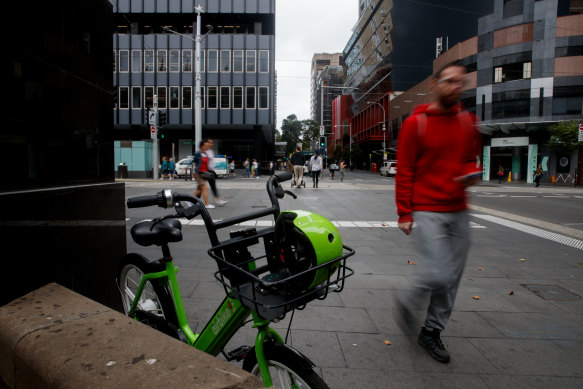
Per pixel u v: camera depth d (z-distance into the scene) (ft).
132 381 4.21
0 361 5.85
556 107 102.99
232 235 6.01
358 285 13.01
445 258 7.50
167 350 5.04
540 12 103.40
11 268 7.05
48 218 8.00
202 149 32.30
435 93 7.68
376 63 217.56
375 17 215.92
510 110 108.68
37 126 7.94
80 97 9.50
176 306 7.00
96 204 9.78
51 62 8.41
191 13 116.06
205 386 4.08
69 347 5.14
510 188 75.97
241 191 49.75
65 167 8.83
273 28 126.11
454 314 10.89
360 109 257.55
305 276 4.71
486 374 7.75
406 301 7.59
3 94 7.06
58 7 8.68
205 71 116.98
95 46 10.24
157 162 80.84
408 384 7.34
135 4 115.03
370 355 8.39
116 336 5.49
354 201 39.40
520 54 106.63
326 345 8.82
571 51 101.09
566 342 9.25
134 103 117.19
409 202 7.93
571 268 15.72
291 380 5.27
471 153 7.77
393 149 175.22
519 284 13.60
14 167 7.30
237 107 117.80
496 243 20.57
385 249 18.40
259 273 6.08
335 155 274.77
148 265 7.43
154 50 116.37
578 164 97.76
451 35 168.55
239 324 5.95
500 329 9.93
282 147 282.77
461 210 7.77
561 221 29.12
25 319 6.15
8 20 7.18
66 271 8.62
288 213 4.99
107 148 10.74
